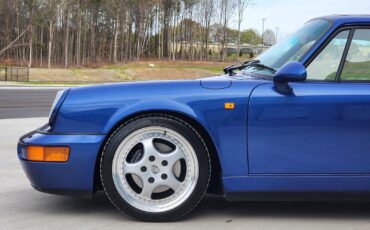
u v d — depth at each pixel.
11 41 66.81
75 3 67.81
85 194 3.68
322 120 3.61
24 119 11.80
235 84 3.70
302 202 4.40
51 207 4.19
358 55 3.76
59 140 3.62
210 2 88.06
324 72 3.74
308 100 3.61
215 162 3.81
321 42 3.76
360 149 3.63
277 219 3.89
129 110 3.63
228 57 87.81
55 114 3.71
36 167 3.66
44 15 59.88
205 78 3.99
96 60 75.94
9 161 6.33
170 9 88.31
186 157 3.70
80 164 3.62
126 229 3.60
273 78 3.66
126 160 3.68
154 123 3.65
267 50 4.39
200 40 89.25
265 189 3.66
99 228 3.63
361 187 3.66
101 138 3.62
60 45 71.50
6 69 42.75
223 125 3.63
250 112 3.62
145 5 82.00
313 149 3.62
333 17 3.94
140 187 3.72
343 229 3.67
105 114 3.64
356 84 3.68
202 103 3.64
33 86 34.50
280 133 3.62
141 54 85.69
